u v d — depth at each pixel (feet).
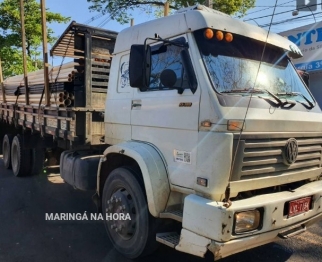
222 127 9.53
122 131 13.57
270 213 9.83
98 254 13.17
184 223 9.91
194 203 9.64
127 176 12.34
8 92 29.48
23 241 14.25
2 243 14.03
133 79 10.81
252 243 9.62
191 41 10.82
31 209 18.34
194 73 10.52
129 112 13.05
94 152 17.03
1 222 16.39
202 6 12.00
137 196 11.93
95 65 17.17
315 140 11.94
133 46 10.87
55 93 19.07
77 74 17.16
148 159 11.30
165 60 11.74
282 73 12.71
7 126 30.73
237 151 9.53
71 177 16.14
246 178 9.89
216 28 10.82
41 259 12.69
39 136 24.44
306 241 14.53
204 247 9.31
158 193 11.03
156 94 11.80
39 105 20.58
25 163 25.00
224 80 10.55
